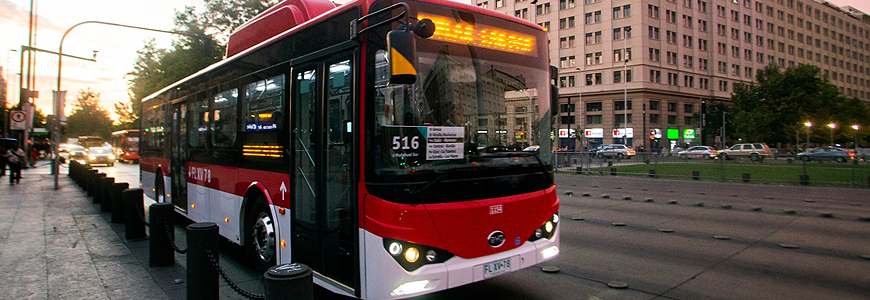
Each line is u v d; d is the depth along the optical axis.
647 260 6.49
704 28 68.25
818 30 92.38
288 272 2.91
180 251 5.37
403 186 3.75
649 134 60.72
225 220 6.50
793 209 11.20
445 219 3.86
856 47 105.38
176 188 8.77
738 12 73.00
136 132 39.88
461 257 3.94
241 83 6.20
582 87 65.06
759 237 7.93
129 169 30.42
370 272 3.82
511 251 4.28
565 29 66.75
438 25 4.12
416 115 3.85
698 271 5.94
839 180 18.39
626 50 57.78
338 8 4.39
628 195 14.35
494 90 4.41
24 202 12.50
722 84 69.75
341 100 4.22
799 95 52.22
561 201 12.85
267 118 5.46
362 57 3.96
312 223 4.58
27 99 22.94
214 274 4.46
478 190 4.09
